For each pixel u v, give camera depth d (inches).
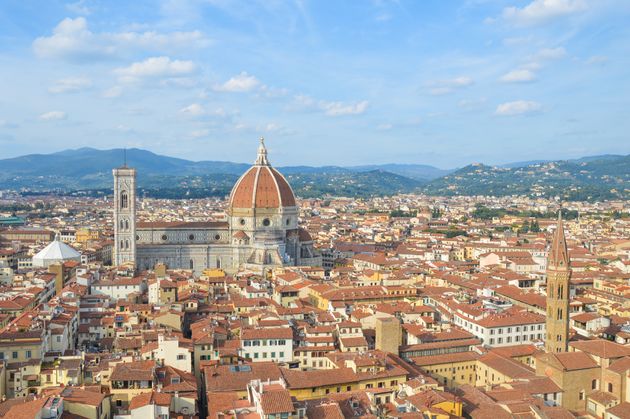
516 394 6181.1
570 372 6673.2
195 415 5664.4
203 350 7175.2
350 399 5600.4
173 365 6604.3
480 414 5462.6
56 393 5191.9
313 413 5029.5
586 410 6648.6
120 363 6220.5
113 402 5669.3
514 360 7721.5
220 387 5999.0
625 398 6486.2
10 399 5265.8
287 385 6092.5
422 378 6378.0
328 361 7209.6
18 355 6481.3
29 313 7790.4
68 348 7598.4
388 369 6668.3
